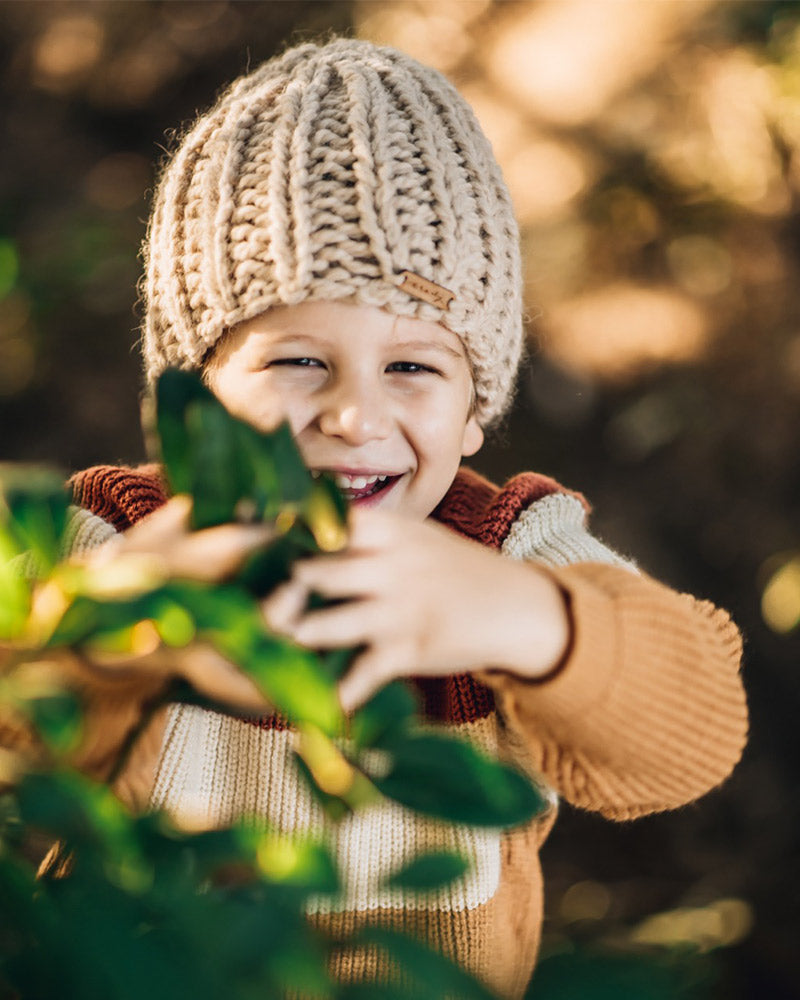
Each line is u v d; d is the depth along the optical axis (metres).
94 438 3.56
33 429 3.56
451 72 4.58
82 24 4.86
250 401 1.06
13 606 0.46
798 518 3.24
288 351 1.05
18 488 0.48
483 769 0.44
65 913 0.39
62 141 4.46
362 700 0.56
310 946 0.40
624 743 0.74
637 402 3.58
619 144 4.11
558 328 3.78
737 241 3.81
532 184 4.16
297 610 0.52
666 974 0.40
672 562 3.24
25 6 5.07
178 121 4.49
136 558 0.48
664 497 3.39
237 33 4.65
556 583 0.71
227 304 1.08
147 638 0.50
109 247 3.83
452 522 1.21
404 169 1.05
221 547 0.49
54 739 0.44
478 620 0.63
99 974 0.37
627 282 3.88
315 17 4.66
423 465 1.08
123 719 0.55
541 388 3.66
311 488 0.50
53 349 3.67
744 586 3.14
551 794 1.14
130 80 4.61
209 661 0.51
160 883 0.40
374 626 0.56
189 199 1.12
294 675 0.44
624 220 3.95
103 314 3.75
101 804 0.42
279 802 1.05
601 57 4.39
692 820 2.71
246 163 1.08
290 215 1.04
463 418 1.12
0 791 0.43
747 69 3.84
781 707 2.88
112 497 1.16
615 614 0.74
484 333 1.11
